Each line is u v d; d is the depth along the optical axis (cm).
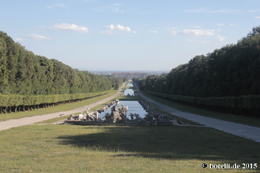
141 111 7319
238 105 4941
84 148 1984
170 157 1650
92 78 16812
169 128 3319
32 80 7394
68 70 10831
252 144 2164
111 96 16188
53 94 8769
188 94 9200
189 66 10125
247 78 5153
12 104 5644
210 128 3300
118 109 3988
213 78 6569
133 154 1745
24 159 1605
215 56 6962
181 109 7194
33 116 5088
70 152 1820
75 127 3441
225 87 6025
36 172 1280
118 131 3022
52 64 9081
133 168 1337
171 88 12538
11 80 6112
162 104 9625
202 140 2373
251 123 3784
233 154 1761
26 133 2848
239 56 5600
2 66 5722
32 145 2130
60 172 1270
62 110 6831
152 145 2131
